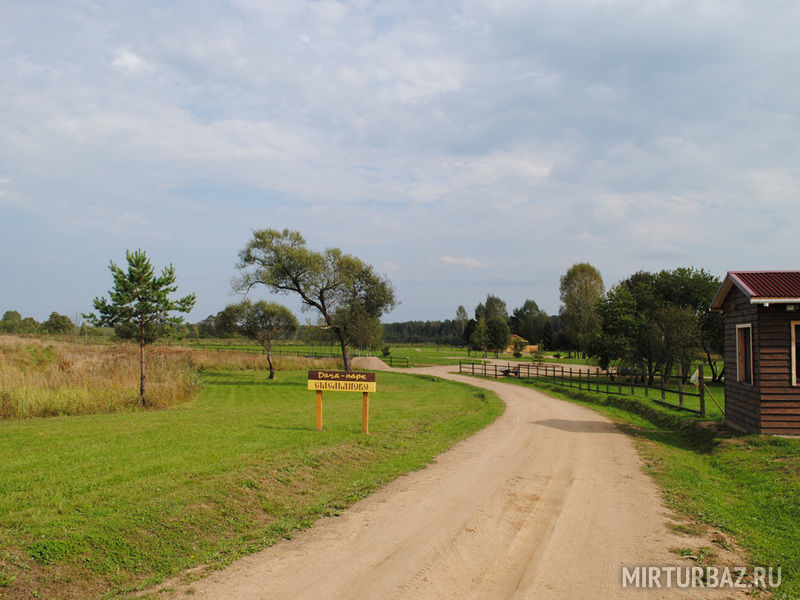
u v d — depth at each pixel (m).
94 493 8.02
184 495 8.17
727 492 10.41
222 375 42.75
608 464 12.16
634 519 8.17
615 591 5.70
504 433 16.62
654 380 38.62
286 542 7.17
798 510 8.86
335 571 6.20
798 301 13.40
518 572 6.18
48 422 14.94
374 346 46.66
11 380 18.50
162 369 28.12
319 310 41.06
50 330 63.22
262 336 42.25
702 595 5.65
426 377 45.88
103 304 20.66
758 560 6.69
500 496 9.41
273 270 39.25
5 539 6.21
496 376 45.69
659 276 41.97
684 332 32.94
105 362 27.75
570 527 7.77
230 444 12.02
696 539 7.38
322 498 9.23
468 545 7.04
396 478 10.70
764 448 12.98
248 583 5.88
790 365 13.75
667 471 11.49
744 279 14.70
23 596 5.39
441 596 5.54
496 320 90.50
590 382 33.94
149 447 11.42
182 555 6.70
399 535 7.43
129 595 5.63
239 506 8.36
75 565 6.03
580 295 75.25
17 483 8.38
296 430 14.47
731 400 16.11
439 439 15.24
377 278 41.81
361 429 15.07
